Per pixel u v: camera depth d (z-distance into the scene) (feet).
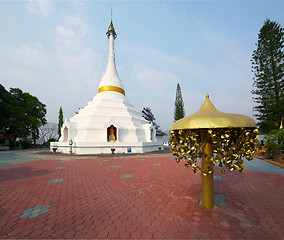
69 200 19.27
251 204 17.83
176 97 154.71
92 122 78.54
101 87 98.78
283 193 21.34
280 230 12.92
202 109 17.98
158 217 15.07
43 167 40.52
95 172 34.47
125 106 93.20
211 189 16.96
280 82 79.61
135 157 60.13
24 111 118.42
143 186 24.62
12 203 18.43
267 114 84.94
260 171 35.27
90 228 13.33
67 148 76.54
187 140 16.53
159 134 142.31
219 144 15.55
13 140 129.59
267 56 83.82
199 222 14.11
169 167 40.16
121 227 13.44
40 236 12.25
